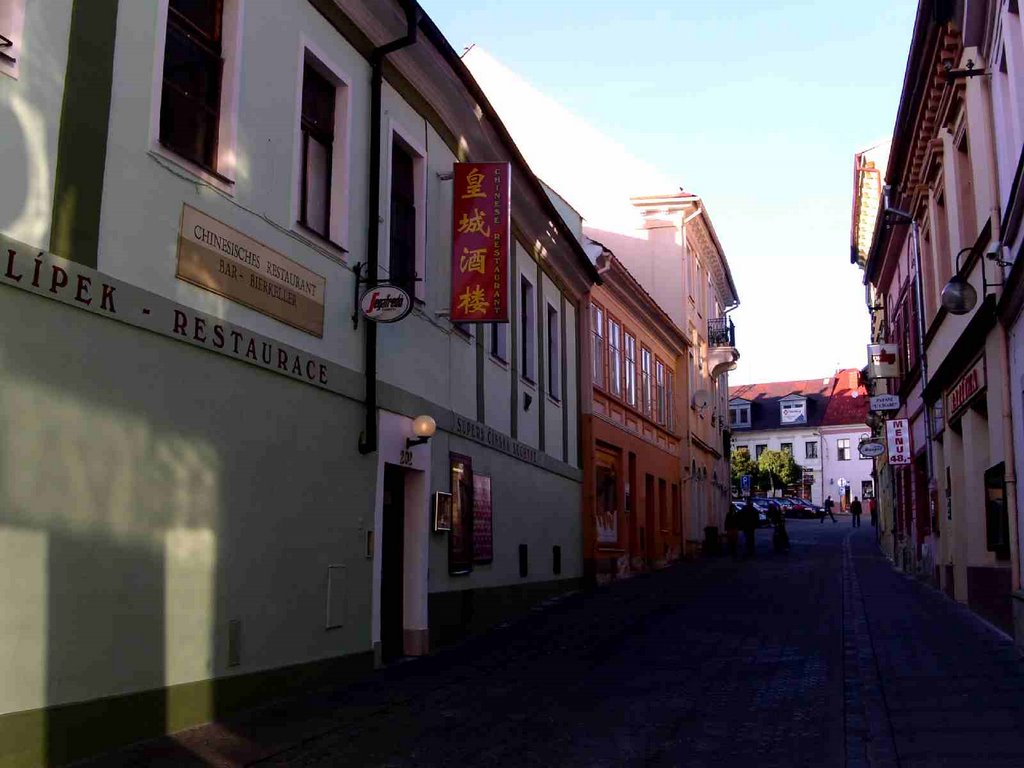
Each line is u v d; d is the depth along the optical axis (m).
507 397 16.89
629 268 34.72
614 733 8.34
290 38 10.00
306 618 9.87
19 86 6.60
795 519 69.06
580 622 15.94
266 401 9.27
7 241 6.39
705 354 40.16
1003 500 13.41
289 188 9.84
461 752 7.69
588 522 22.03
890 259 26.33
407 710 9.18
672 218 34.75
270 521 9.26
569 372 21.39
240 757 7.31
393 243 12.59
